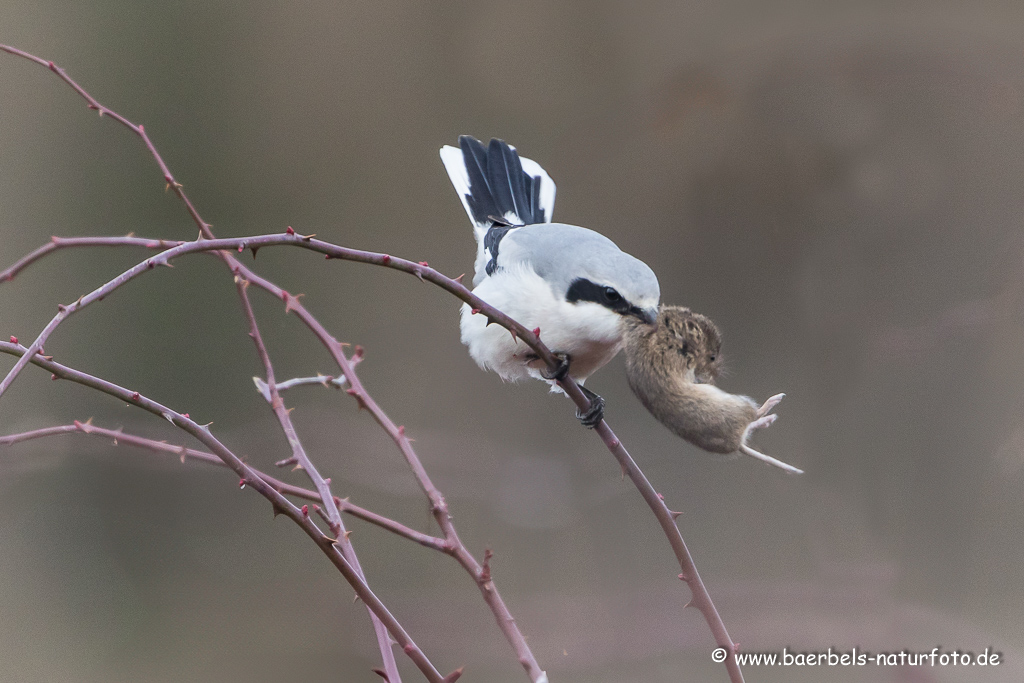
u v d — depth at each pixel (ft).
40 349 12.73
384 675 14.14
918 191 38.27
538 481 31.96
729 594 28.78
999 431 35.17
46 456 26.99
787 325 38.24
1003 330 36.01
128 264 43.70
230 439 30.73
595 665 27.20
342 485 36.35
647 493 16.03
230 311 43.47
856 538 33.65
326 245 13.75
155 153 17.78
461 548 15.42
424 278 14.58
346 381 18.12
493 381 41.22
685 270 39.78
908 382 36.32
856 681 26.61
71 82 17.48
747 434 17.28
